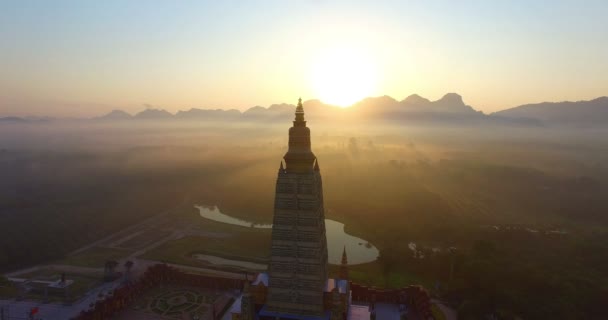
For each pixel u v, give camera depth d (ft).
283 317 173.27
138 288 253.65
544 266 283.18
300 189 173.68
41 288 265.54
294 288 174.29
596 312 225.76
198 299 251.19
